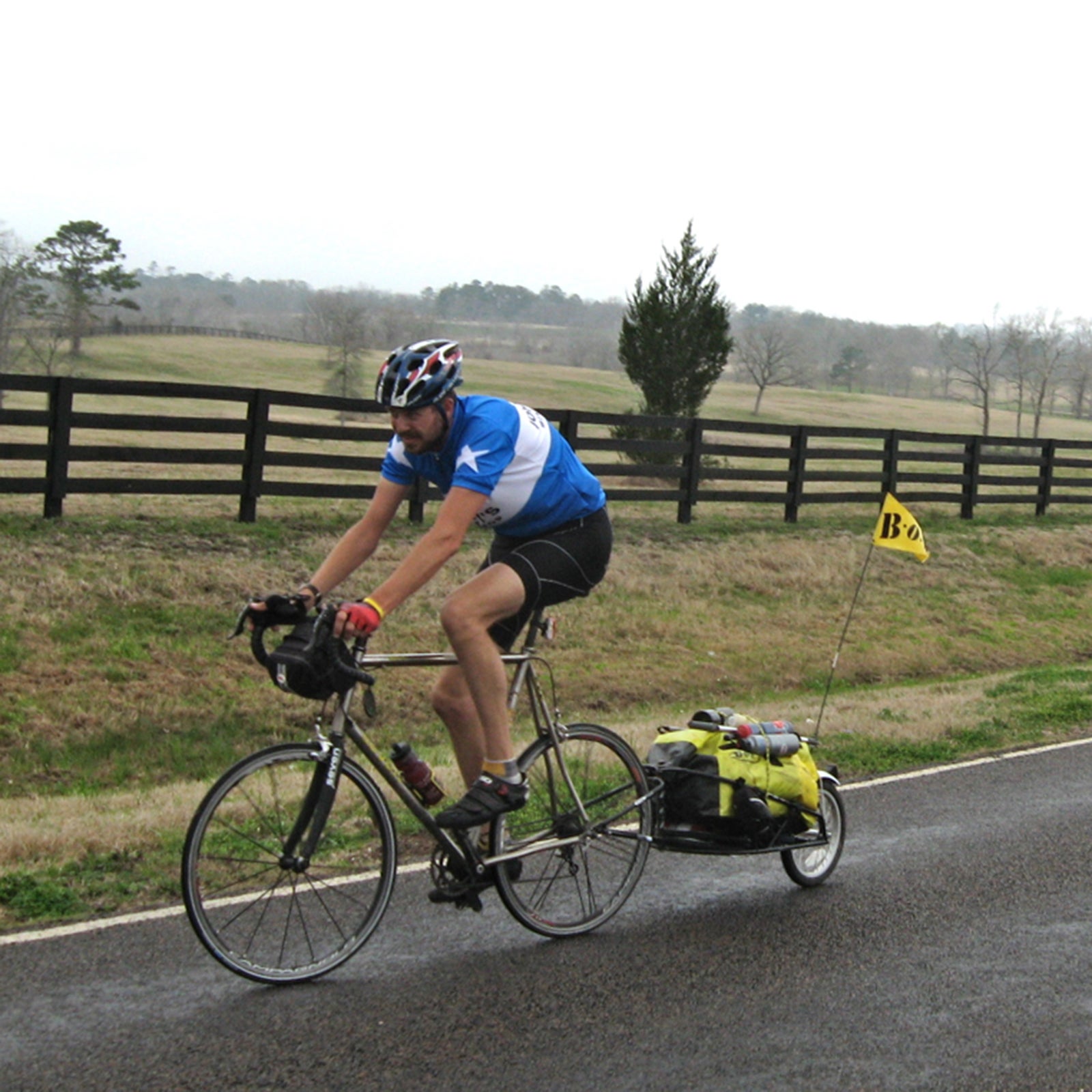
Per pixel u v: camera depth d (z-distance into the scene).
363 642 4.21
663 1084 3.61
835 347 139.50
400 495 4.50
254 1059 3.66
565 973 4.45
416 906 5.10
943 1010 4.24
